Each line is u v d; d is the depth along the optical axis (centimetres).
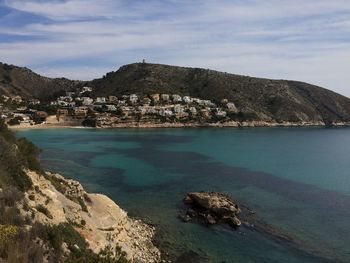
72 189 3528
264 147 13188
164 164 8719
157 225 4234
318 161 10112
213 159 9762
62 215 2505
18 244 1438
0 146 2678
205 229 4153
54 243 1748
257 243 3759
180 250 3541
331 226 4291
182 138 15488
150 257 3266
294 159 10375
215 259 3359
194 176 7288
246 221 4425
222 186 6412
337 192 6100
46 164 8281
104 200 3753
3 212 1756
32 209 2134
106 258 1691
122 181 6656
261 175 7606
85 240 2309
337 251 3575
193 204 5016
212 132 18925
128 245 3294
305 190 6231
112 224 3288
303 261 3347
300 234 4019
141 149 11544
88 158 9419
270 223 4375
